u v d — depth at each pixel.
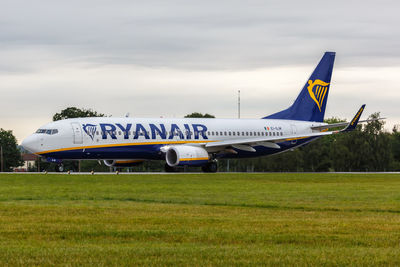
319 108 155.75
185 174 119.81
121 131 124.38
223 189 73.56
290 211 48.19
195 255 29.77
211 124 138.38
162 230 37.53
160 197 61.03
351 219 43.16
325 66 155.62
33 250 31.00
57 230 37.38
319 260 28.88
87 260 28.59
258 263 28.22
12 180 93.56
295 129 151.00
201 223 40.62
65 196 62.47
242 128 142.62
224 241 34.00
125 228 38.34
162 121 131.25
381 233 36.78
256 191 69.94
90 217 43.59
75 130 120.44
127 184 83.94
